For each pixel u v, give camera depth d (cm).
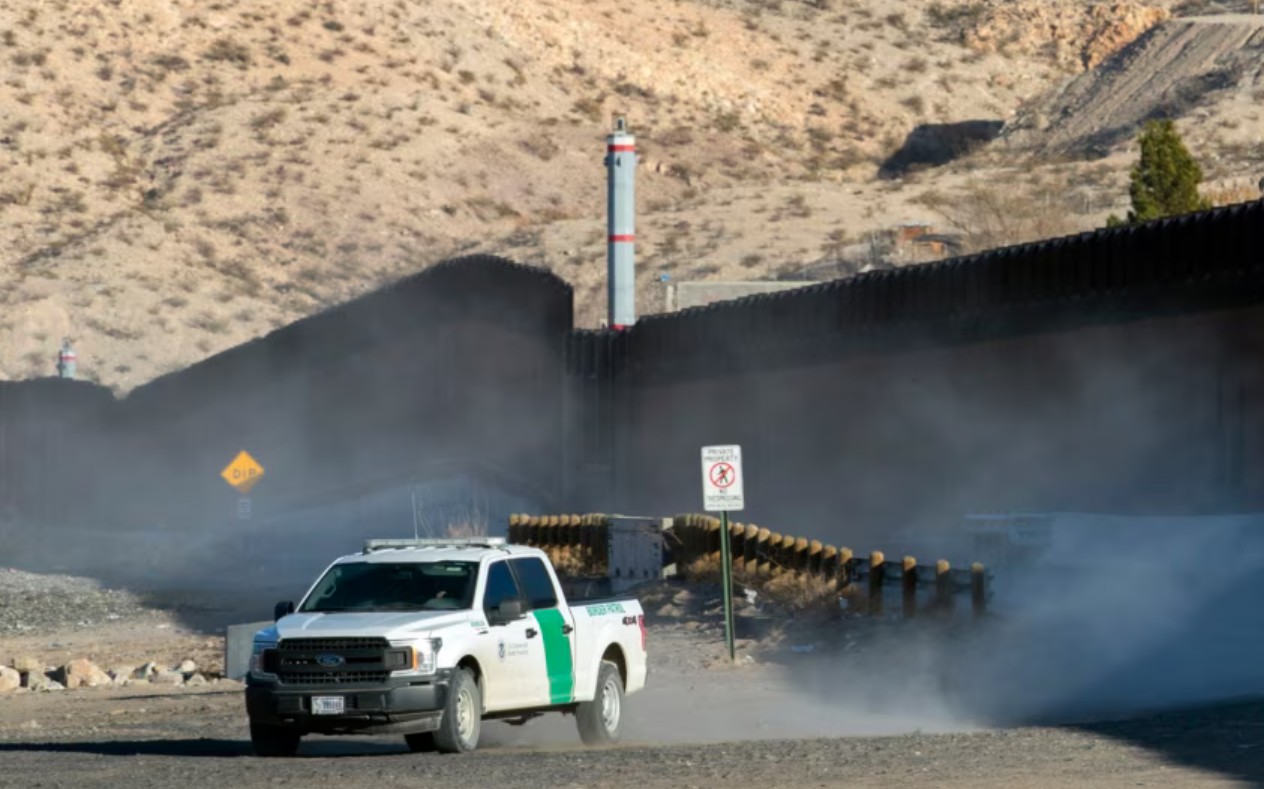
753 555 13375
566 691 6938
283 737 6594
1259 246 12494
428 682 6325
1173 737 6206
